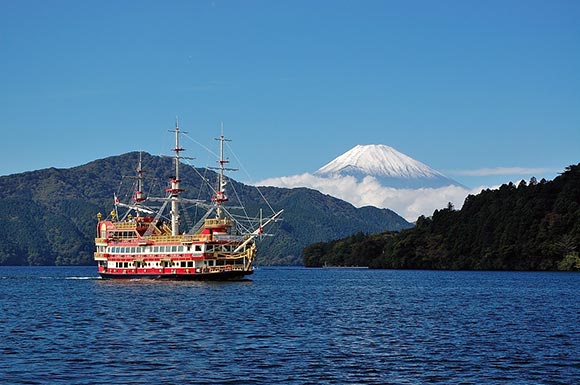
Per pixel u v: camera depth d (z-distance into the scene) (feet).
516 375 206.90
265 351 245.24
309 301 479.00
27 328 309.63
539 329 311.06
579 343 266.77
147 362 223.51
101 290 582.35
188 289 571.69
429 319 355.15
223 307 414.82
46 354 237.45
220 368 214.48
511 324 331.57
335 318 357.61
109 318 350.43
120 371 209.97
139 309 399.85
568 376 205.77
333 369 213.87
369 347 255.91
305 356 235.61
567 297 520.01
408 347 256.32
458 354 241.14
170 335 284.82
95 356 233.96
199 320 341.00
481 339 277.64
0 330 302.66
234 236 652.48
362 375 205.67
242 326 316.81
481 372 210.79
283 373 207.72
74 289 624.18
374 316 370.32
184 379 199.62
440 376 205.05
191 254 638.53
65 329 305.32
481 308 422.41
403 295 554.05
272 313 380.99
